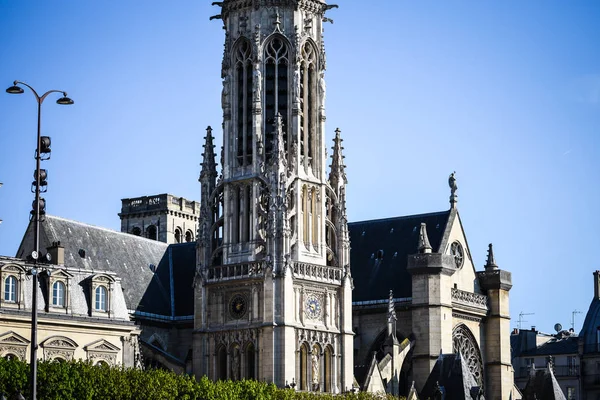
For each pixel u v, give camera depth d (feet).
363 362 553.64
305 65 526.98
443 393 524.52
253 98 517.55
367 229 582.76
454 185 572.92
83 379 386.73
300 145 520.83
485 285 578.66
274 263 501.56
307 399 455.63
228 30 529.86
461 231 572.10
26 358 429.38
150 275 552.00
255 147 515.50
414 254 547.90
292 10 525.34
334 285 520.01
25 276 433.07
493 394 571.28
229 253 516.32
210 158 527.40
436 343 539.29
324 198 524.11
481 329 574.15
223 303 515.09
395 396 513.45
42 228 507.71
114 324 452.76
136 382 398.83
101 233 538.06
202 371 513.45
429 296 542.57
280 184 506.89
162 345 542.16
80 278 450.71
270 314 498.69
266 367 496.64
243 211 515.91
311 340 507.71
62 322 437.58
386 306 552.41
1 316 422.41
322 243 521.65
